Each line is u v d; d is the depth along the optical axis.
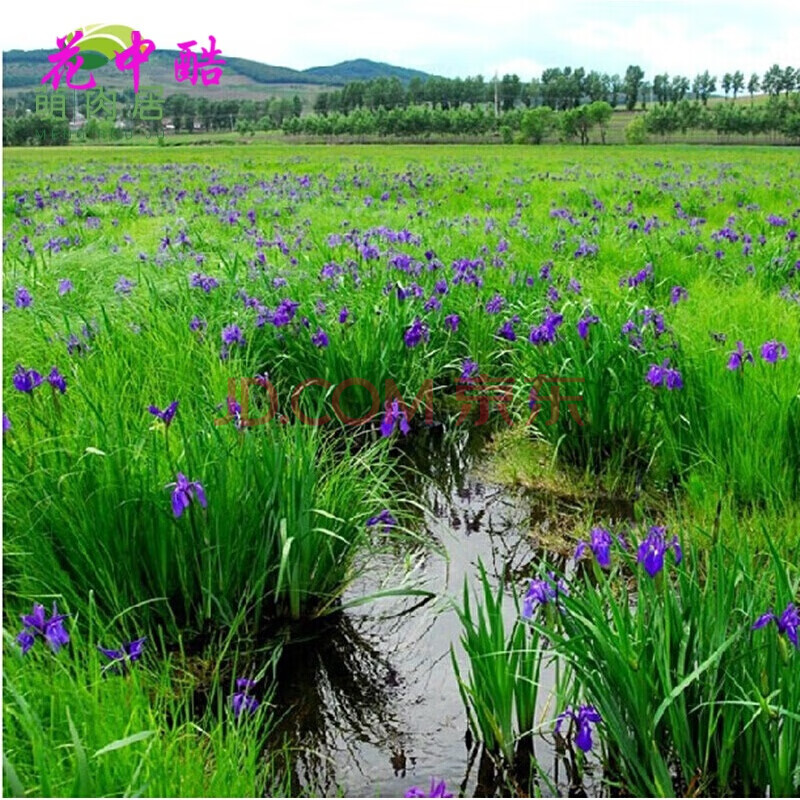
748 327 7.60
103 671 3.68
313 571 4.82
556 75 113.12
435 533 5.86
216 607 4.64
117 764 3.03
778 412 5.77
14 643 3.44
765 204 18.48
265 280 8.32
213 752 3.62
